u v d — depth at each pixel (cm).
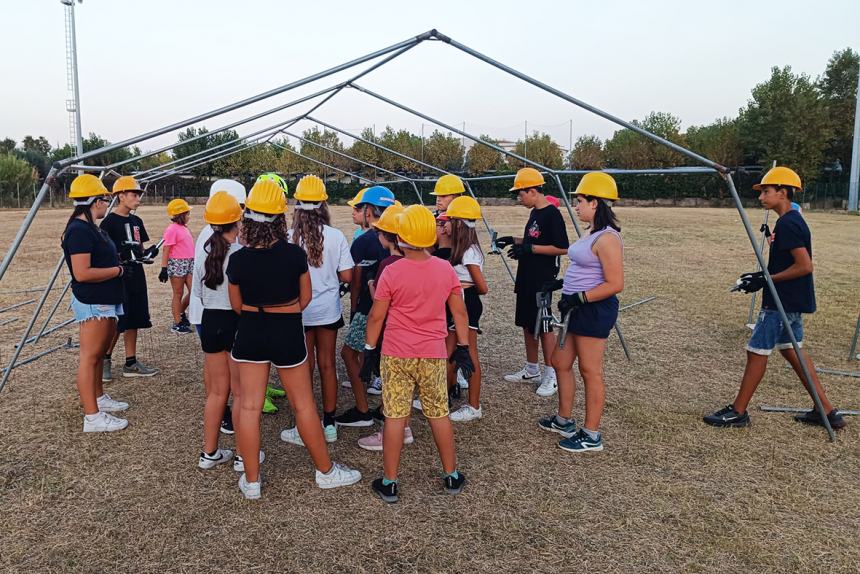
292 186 4247
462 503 373
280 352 359
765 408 530
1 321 852
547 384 573
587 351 436
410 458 438
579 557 319
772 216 3041
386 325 377
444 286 371
